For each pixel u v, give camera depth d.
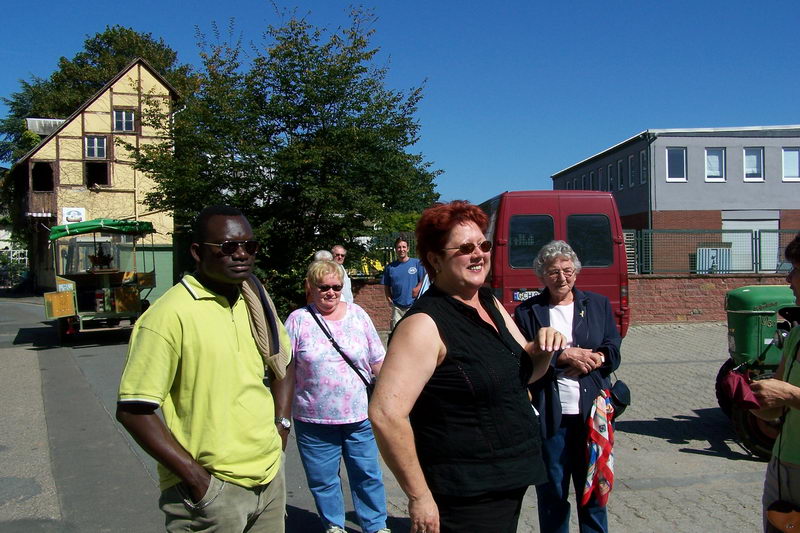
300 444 4.26
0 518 4.79
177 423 2.54
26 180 35.12
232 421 2.56
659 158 35.97
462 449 2.37
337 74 14.61
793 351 2.94
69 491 5.34
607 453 3.57
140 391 2.42
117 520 4.75
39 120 39.41
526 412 2.52
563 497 3.68
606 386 3.77
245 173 14.50
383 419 2.24
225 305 2.65
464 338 2.40
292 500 5.13
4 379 10.73
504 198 10.04
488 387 2.37
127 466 5.99
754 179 36.25
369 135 14.40
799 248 2.84
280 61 14.71
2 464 6.07
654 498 4.92
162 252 27.16
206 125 14.64
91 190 31.45
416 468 2.26
